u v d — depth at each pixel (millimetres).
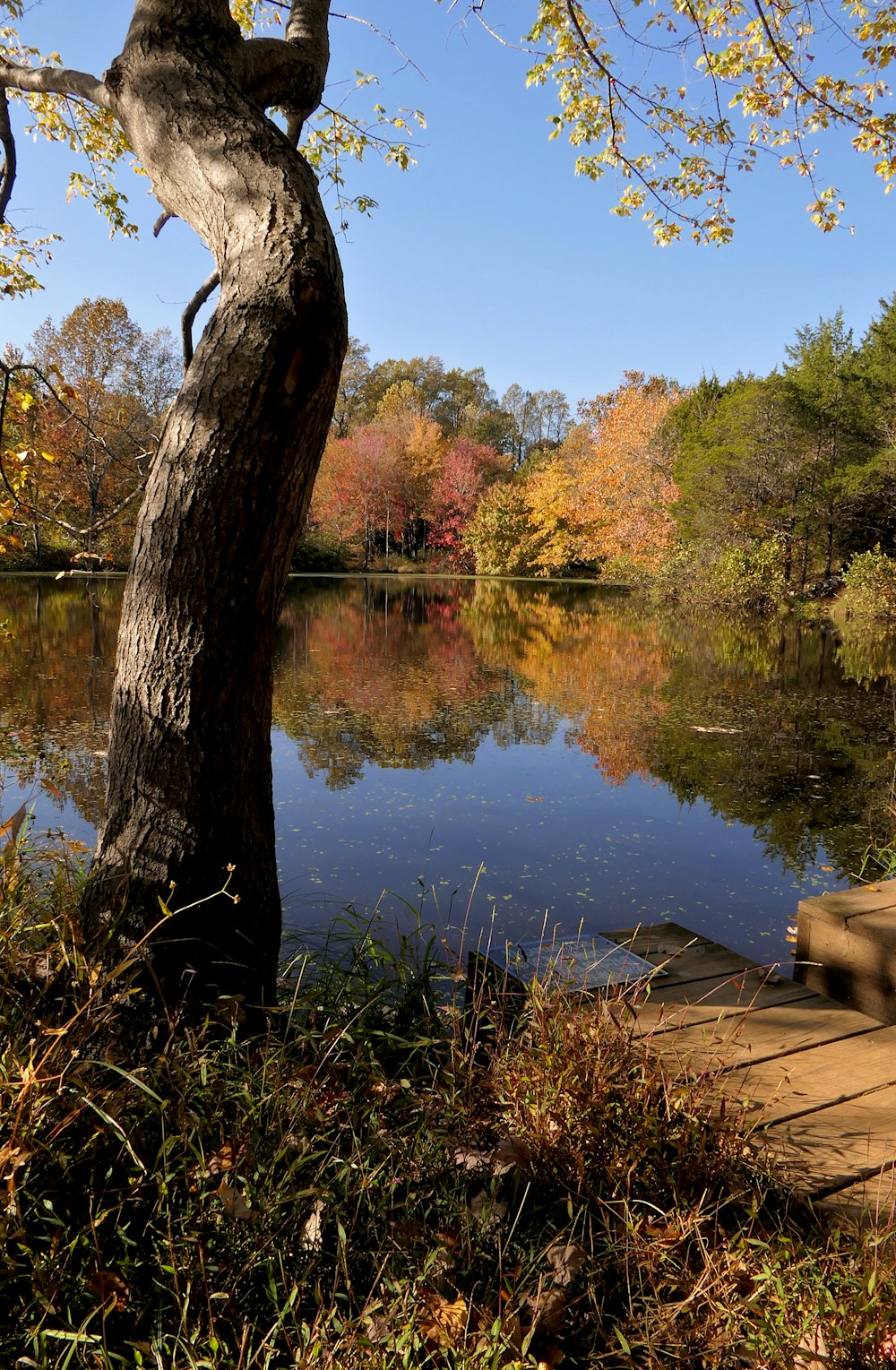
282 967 2793
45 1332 1082
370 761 6137
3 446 3023
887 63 3967
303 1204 1422
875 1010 2139
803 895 3832
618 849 4383
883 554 19672
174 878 1897
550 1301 1262
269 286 1757
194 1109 1552
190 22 1967
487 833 4586
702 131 4129
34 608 15797
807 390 21766
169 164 1927
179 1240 1298
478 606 21609
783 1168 1542
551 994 1957
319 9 2537
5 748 5652
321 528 38281
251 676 1953
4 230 4141
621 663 11711
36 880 2697
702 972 2418
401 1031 2229
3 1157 1208
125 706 1950
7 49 4387
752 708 8430
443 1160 1551
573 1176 1509
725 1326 1234
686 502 22516
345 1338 1172
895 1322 1147
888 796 5426
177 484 1844
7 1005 1615
